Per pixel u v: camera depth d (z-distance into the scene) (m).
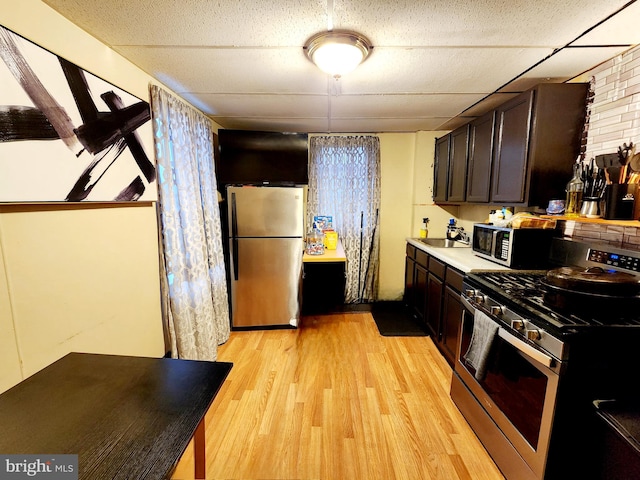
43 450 0.71
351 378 2.17
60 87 1.21
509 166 2.04
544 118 1.80
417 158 3.51
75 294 1.35
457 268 2.17
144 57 1.65
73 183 1.28
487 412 1.53
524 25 1.35
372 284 3.75
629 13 1.25
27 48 1.07
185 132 2.19
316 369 2.29
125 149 1.60
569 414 1.10
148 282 1.90
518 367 1.31
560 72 1.84
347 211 3.62
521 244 1.92
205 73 1.87
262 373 2.23
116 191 1.54
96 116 1.40
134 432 0.77
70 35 1.31
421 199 3.56
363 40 1.46
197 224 2.30
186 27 1.37
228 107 2.56
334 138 3.54
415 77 1.92
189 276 2.21
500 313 1.40
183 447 0.73
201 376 1.02
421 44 1.52
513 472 1.31
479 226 2.33
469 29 1.38
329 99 2.35
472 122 2.55
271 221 2.88
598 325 1.08
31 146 1.09
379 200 3.65
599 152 1.73
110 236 1.56
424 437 1.63
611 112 1.66
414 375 2.21
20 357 1.11
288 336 2.86
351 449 1.56
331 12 1.25
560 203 1.74
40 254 1.18
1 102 0.98
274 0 1.17
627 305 1.16
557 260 1.88
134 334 1.77
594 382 1.08
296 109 2.62
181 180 2.13
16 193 1.04
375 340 2.78
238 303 2.96
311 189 3.57
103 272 1.52
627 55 1.57
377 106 2.54
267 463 1.47
